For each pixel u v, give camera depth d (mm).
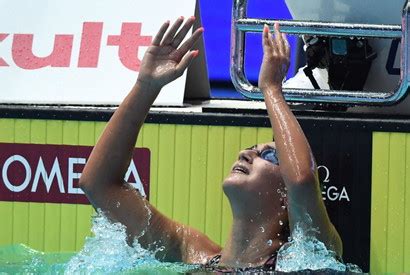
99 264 14109
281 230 13938
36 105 16484
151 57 14422
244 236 13898
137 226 14438
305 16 16078
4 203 16188
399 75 16094
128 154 14461
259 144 14453
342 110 16453
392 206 15180
